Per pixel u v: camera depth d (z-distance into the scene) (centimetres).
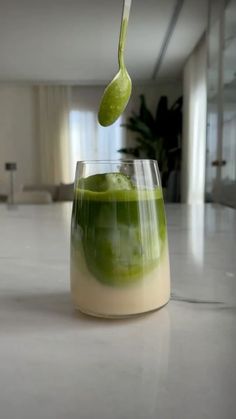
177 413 19
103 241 29
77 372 22
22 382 22
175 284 38
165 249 31
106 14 213
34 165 418
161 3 199
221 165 182
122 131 409
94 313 30
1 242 59
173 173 371
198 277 40
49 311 32
